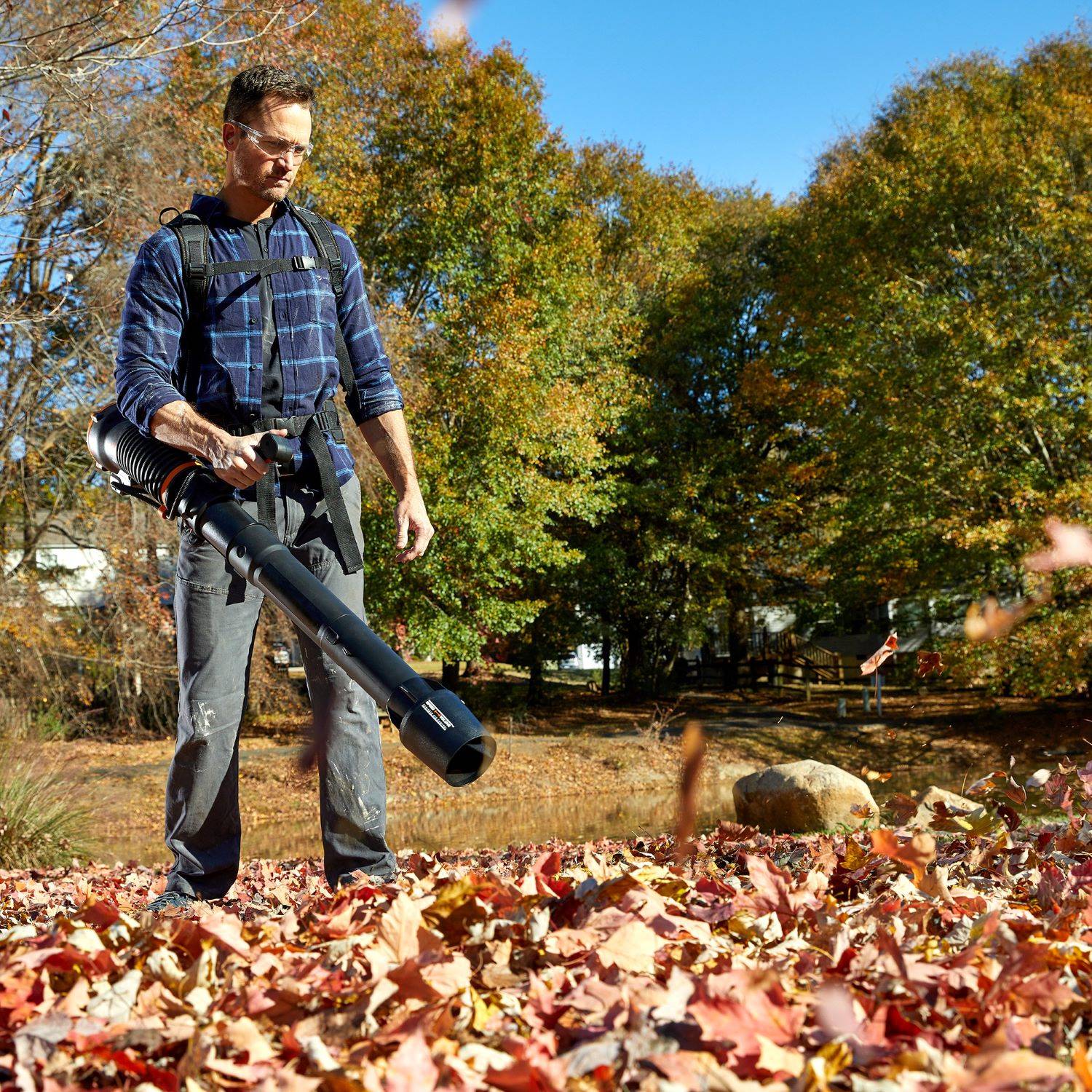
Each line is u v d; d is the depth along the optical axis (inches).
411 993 53.1
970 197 784.9
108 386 488.1
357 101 778.8
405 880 93.9
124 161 469.4
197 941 65.1
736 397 1069.8
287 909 105.0
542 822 577.0
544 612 1075.9
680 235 1114.1
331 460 106.0
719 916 72.8
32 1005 52.0
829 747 805.9
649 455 1064.2
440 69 814.5
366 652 82.1
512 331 774.5
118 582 561.6
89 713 668.7
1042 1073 40.6
